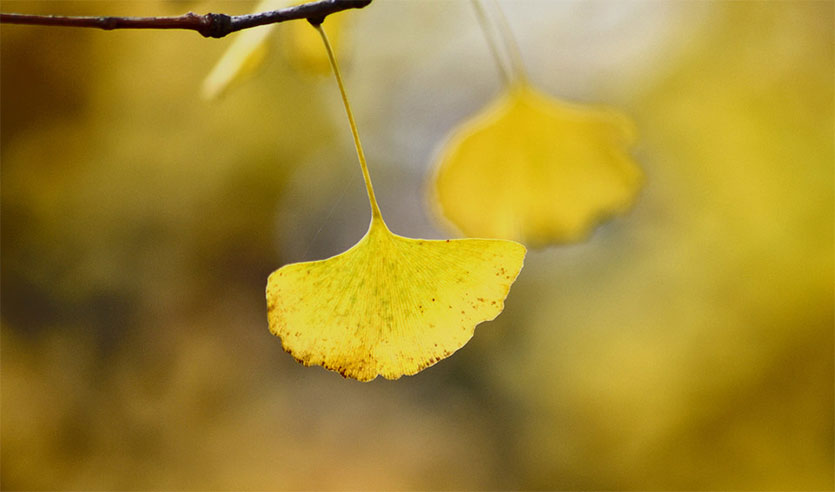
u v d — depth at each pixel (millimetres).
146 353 1818
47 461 1454
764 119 1473
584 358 1802
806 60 1442
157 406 1749
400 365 477
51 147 1561
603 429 1664
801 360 1329
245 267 2320
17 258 1635
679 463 1450
